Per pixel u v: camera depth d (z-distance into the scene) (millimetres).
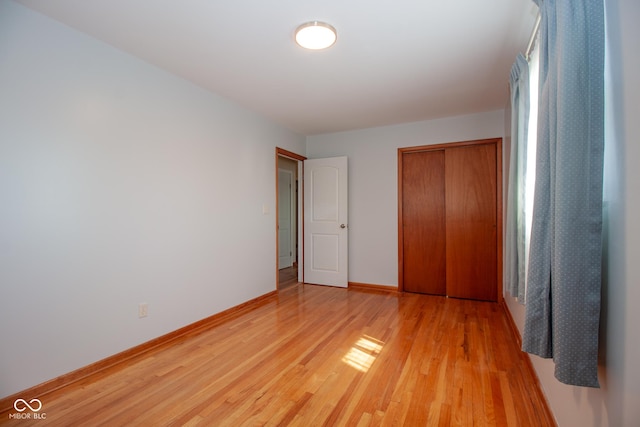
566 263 1054
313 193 4719
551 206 1226
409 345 2477
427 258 4145
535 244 1333
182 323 2730
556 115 1212
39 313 1818
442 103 3422
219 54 2334
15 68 1727
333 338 2623
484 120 3766
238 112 3449
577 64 1042
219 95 3168
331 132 4680
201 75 2699
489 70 2602
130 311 2312
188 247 2807
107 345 2158
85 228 2047
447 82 2855
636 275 843
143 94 2424
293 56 2365
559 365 1073
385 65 2510
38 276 1816
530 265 1354
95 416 1613
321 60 2432
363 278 4480
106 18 1885
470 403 1716
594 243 1016
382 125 4289
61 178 1925
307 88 2990
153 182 2498
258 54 2332
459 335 2684
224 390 1853
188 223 2809
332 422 1564
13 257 1717
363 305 3600
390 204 4309
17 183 1736
